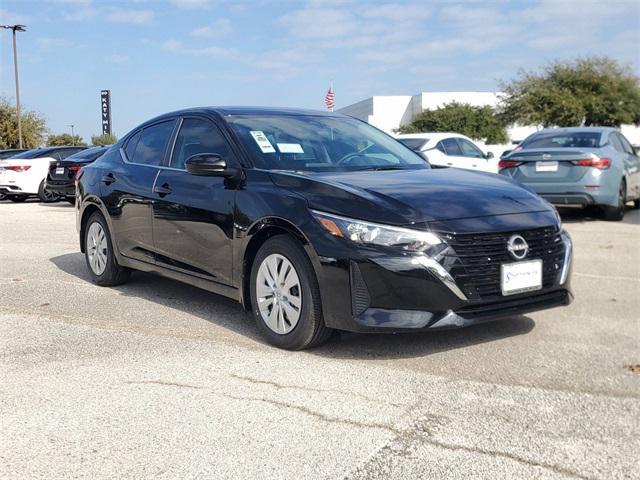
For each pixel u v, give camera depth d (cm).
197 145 536
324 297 406
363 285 393
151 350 443
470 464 286
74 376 394
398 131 6075
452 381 382
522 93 4281
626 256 793
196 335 477
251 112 551
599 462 287
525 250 415
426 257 387
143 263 578
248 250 461
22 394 367
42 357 430
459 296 392
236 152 493
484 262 401
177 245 528
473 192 441
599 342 454
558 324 498
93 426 326
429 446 302
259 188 457
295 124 547
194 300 585
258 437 312
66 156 1889
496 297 405
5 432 320
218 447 303
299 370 400
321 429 320
